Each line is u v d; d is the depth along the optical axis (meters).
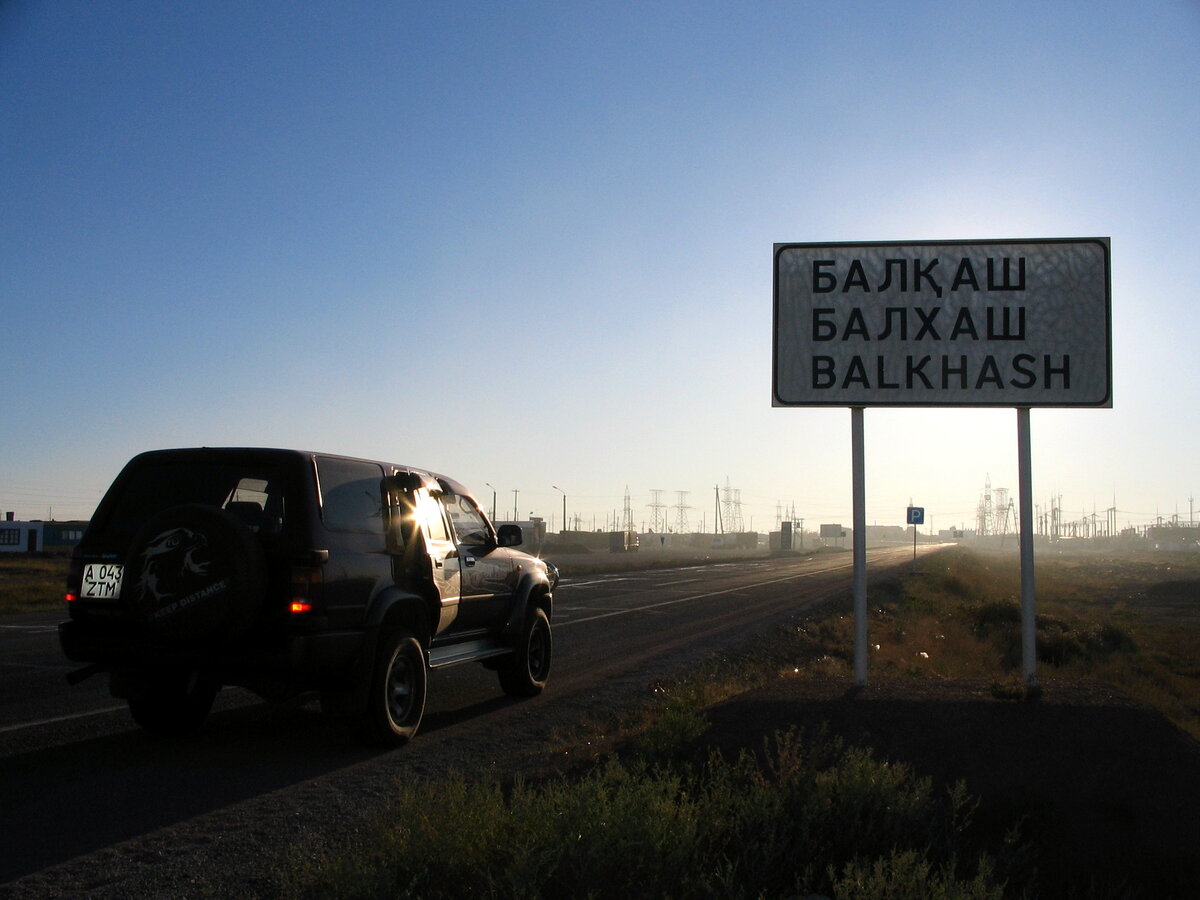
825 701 7.83
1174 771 6.24
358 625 7.64
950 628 22.23
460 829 4.79
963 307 9.27
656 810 4.99
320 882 4.67
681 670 13.54
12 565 57.59
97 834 5.74
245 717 9.36
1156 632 27.62
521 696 10.99
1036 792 6.00
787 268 9.52
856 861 4.68
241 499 7.51
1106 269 9.16
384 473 8.66
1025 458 9.13
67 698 10.18
